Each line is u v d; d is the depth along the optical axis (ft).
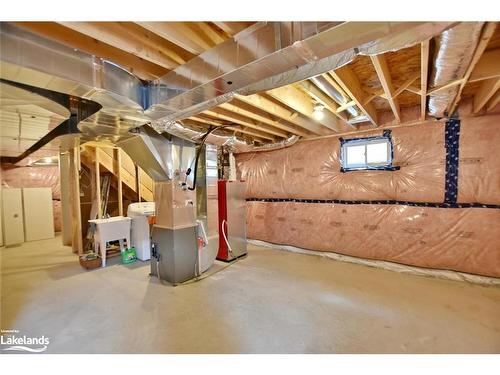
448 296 8.65
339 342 6.37
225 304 8.43
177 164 10.61
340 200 13.26
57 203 22.72
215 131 11.78
